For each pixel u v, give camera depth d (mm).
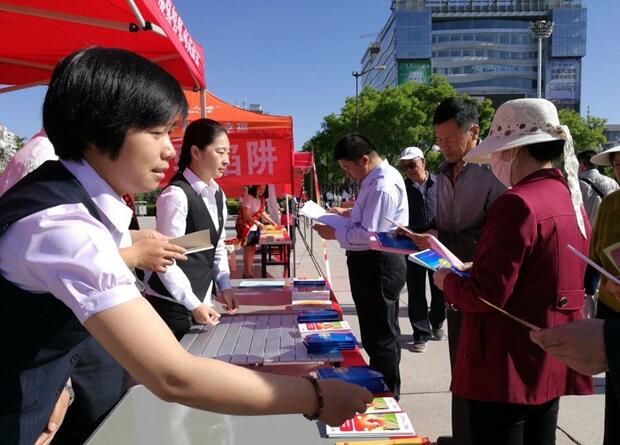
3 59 3100
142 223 20359
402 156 4527
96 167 959
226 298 2385
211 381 795
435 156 28359
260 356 1812
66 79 893
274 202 10031
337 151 3025
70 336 940
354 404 938
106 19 2217
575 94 91000
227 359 1782
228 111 4457
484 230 1547
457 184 2529
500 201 1507
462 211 2525
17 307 868
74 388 1642
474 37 95688
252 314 2416
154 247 1517
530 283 1484
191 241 1685
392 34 92125
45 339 905
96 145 913
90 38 2744
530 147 1604
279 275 7930
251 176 4426
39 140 1970
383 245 2188
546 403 1586
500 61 96250
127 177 961
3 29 2586
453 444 2289
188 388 786
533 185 1539
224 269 2627
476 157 1787
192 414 1348
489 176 2459
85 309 783
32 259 812
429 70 88250
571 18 90938
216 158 2428
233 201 27312
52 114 909
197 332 2129
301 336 2025
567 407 3146
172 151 1006
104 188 952
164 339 791
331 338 1896
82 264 791
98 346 1681
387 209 2777
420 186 4539
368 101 30688
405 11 87750
